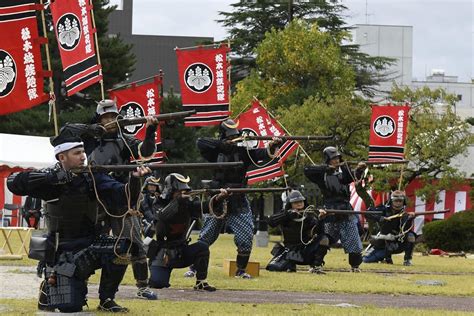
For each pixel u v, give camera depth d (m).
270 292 20.58
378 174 51.75
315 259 27.03
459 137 55.47
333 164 28.17
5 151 51.09
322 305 17.58
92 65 22.28
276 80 72.31
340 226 28.19
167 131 72.00
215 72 28.62
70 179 14.12
